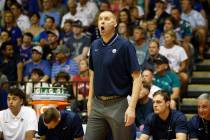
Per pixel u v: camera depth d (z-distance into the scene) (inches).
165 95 609.6
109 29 493.7
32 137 661.9
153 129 621.9
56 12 1132.5
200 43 1003.9
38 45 1017.5
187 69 916.6
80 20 1091.9
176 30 981.8
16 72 971.3
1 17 1135.6
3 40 1050.1
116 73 491.8
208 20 1124.5
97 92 497.4
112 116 490.9
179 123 609.6
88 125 503.8
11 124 669.3
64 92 715.4
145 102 730.8
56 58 941.8
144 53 927.7
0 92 804.0
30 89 848.3
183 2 1050.1
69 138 624.7
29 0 1176.2
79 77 873.5
